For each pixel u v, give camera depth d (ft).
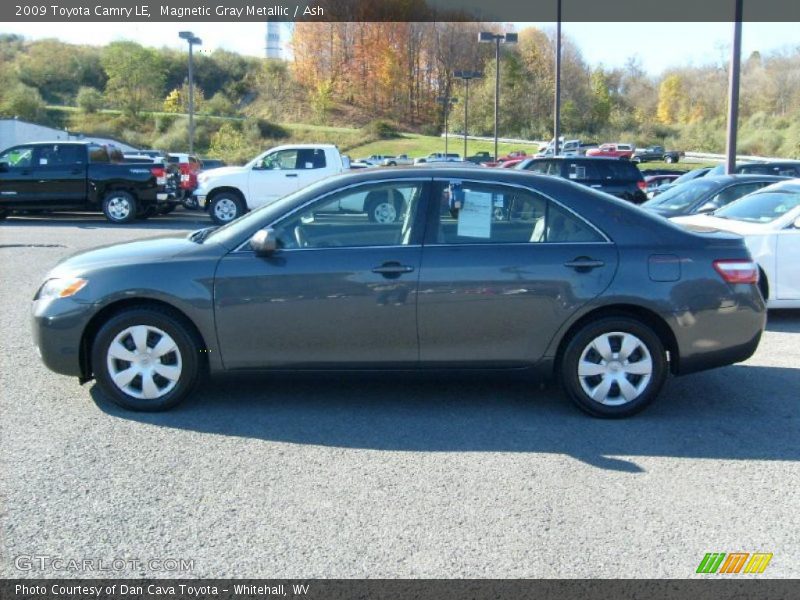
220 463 15.11
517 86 268.82
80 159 63.77
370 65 287.48
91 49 288.92
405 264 17.44
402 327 17.53
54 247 46.96
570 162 58.49
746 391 20.43
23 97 222.89
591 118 269.23
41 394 19.19
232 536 12.28
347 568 11.42
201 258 17.65
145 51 247.29
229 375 17.85
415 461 15.35
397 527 12.62
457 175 18.07
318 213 17.94
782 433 17.22
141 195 64.90
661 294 17.63
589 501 13.65
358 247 17.66
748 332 18.17
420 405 18.81
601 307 17.76
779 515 13.24
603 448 16.17
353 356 17.70
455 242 17.74
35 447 15.78
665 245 17.94
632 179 58.39
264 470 14.80
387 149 244.22
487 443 16.38
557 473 14.84
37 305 18.02
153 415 17.79
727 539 12.41
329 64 290.15
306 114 283.38
